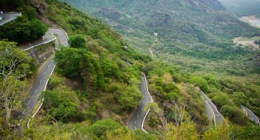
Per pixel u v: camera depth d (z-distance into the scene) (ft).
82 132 131.54
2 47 129.70
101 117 188.65
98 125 147.64
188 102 246.06
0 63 124.88
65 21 360.89
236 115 281.74
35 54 225.76
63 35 302.86
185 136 91.86
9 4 283.18
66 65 208.95
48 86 189.78
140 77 303.27
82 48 233.96
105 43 354.13
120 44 439.22
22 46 227.61
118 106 211.82
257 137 155.74
